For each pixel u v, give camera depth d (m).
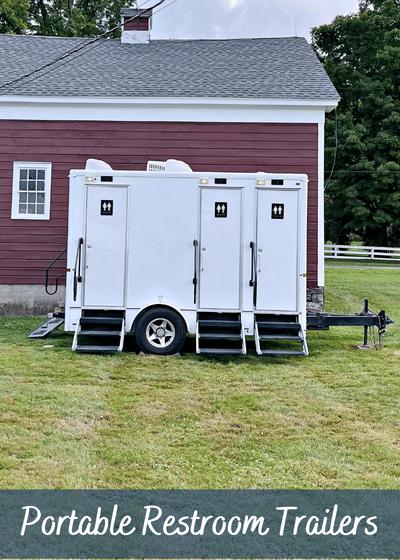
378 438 5.56
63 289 12.91
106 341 10.23
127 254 9.02
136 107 12.76
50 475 4.54
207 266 8.99
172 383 7.42
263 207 9.02
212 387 7.27
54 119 12.84
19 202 12.95
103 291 9.02
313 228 12.38
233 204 9.02
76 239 9.05
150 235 9.03
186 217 9.02
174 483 4.48
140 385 7.26
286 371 8.23
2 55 14.73
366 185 32.09
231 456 5.05
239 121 12.62
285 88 12.67
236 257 9.02
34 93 12.61
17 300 12.86
